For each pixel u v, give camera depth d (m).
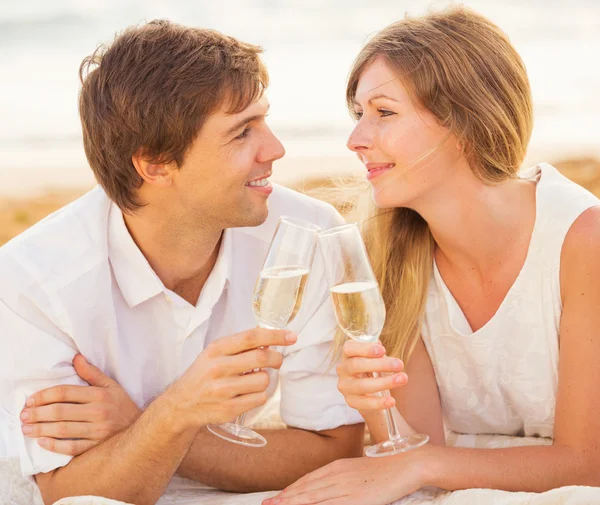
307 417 2.46
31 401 2.24
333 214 2.61
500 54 2.24
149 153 2.20
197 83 2.15
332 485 2.06
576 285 2.19
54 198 7.38
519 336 2.36
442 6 2.31
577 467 2.08
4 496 2.37
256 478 2.40
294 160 7.38
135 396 2.46
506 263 2.35
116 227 2.34
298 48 9.28
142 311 2.41
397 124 2.19
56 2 9.09
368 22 9.12
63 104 8.72
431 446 2.10
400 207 2.45
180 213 2.27
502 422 2.57
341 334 2.44
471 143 2.19
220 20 9.40
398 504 2.04
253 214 2.30
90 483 2.17
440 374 2.55
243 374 1.98
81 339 2.30
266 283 1.87
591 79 8.28
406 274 2.47
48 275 2.27
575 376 2.16
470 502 1.92
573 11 8.77
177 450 2.08
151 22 2.30
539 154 7.18
